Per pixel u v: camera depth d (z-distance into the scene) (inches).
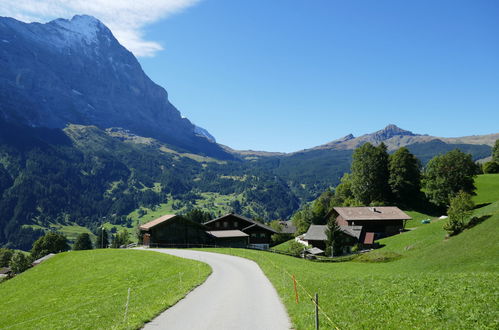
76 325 914.7
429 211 4591.5
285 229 6535.4
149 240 3540.8
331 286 1053.8
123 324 786.8
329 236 3412.9
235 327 718.5
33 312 1477.6
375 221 4094.5
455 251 1998.0
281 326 713.0
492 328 543.5
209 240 3853.3
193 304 959.0
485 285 808.3
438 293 786.2
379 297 823.1
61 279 2190.0
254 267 1823.3
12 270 5767.7
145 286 1492.4
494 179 5049.2
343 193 6092.5
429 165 4468.5
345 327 637.3
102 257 2677.2
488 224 2160.4
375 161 5059.1
